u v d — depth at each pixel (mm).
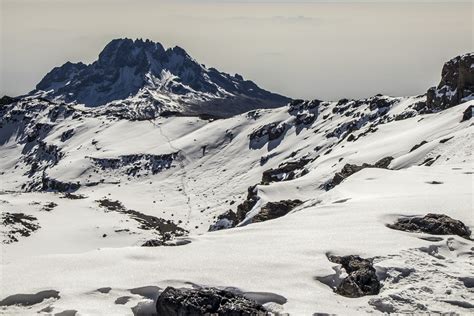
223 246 27125
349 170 84562
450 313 19453
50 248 84375
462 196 35438
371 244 26250
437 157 75000
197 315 19188
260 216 69375
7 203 113125
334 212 33844
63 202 127438
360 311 20016
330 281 22828
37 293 21000
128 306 20422
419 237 27547
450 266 23906
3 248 78688
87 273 23094
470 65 126500
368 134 135750
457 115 108250
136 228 104750
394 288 21781
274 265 24062
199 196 181500
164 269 23531
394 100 191000
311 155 183125
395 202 35062
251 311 19062
